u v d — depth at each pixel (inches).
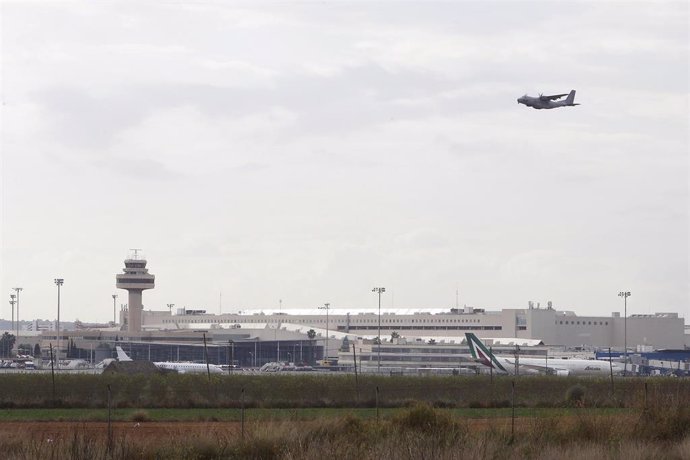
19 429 4825.3
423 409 4598.9
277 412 7057.1
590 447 3956.7
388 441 3843.5
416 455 3631.9
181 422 6274.6
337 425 4347.9
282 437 4037.9
